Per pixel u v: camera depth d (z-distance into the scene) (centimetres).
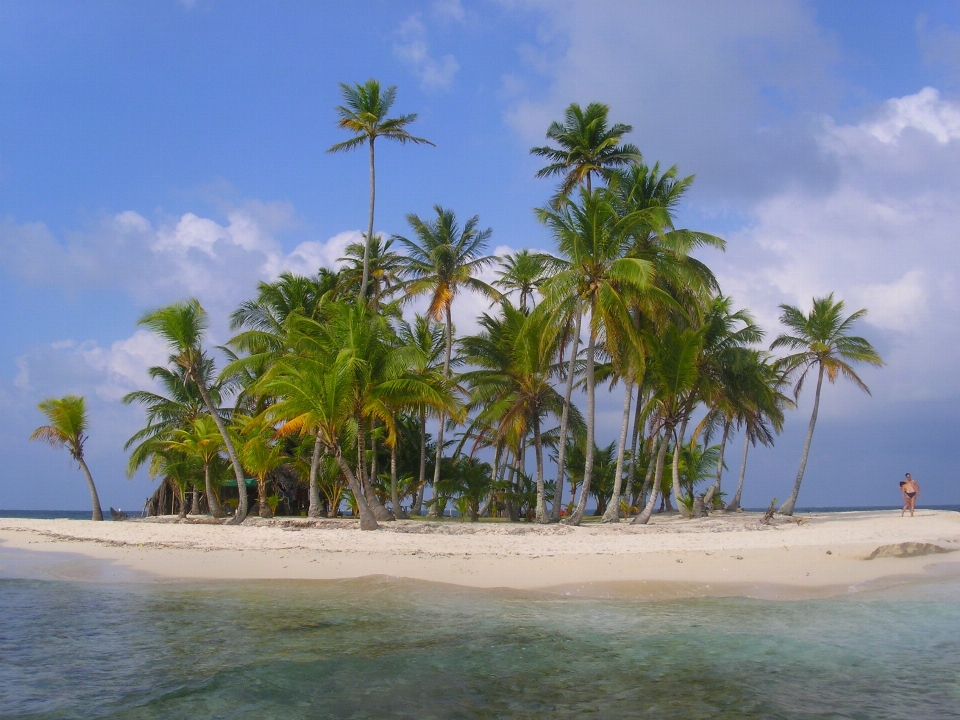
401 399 2542
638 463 4475
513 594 1244
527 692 751
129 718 680
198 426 3475
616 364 2855
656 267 2736
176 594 1266
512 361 2900
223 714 691
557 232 2656
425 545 1777
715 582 1323
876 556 1565
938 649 909
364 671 820
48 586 1352
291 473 4200
